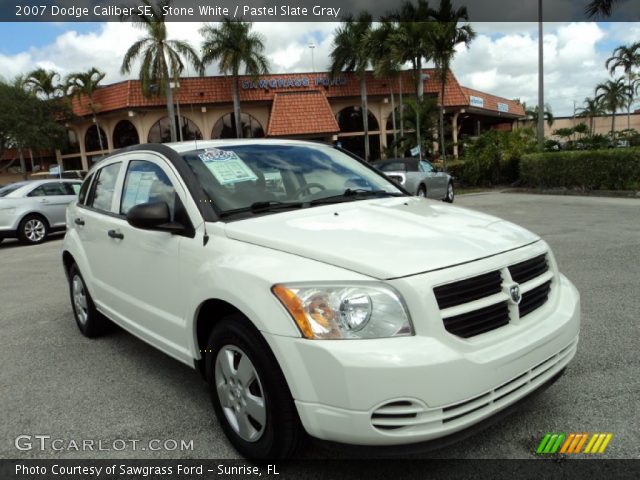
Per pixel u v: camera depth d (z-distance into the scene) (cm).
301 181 350
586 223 1012
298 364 222
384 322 218
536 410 302
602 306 484
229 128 3438
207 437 296
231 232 279
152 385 369
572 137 6375
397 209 317
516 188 2078
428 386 212
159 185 340
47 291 697
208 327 299
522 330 247
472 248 251
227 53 2917
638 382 328
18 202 1242
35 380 388
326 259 238
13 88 3553
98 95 3403
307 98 3266
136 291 360
